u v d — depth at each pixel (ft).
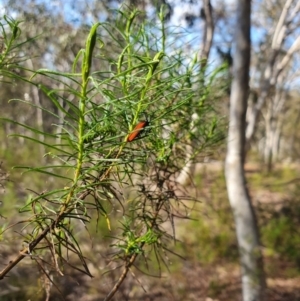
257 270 13.70
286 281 19.52
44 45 13.76
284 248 21.59
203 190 22.34
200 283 18.12
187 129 4.91
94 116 3.25
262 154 75.92
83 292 14.08
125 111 3.35
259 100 31.99
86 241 13.32
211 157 6.15
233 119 14.06
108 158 3.55
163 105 4.19
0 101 9.58
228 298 17.15
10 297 11.53
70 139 3.05
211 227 21.80
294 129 86.12
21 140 17.72
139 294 15.58
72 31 14.35
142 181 4.62
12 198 11.81
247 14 13.99
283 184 29.27
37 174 15.03
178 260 19.10
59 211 3.43
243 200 14.12
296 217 24.81
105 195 3.56
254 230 13.96
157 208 4.61
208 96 5.24
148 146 4.17
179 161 5.09
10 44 3.76
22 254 3.63
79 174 3.27
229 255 20.39
